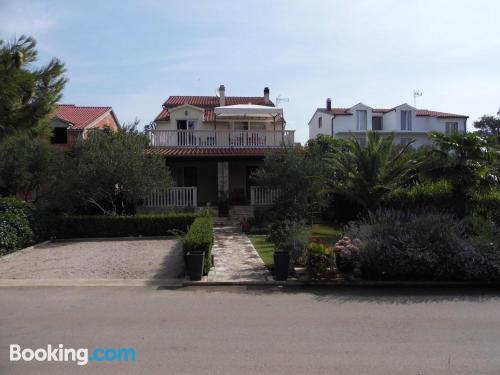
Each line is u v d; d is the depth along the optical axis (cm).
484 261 930
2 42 1005
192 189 2194
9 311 733
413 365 501
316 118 4781
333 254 1018
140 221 1764
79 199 1733
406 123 4350
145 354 533
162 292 880
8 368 494
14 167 1852
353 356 527
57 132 2567
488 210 1327
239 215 2245
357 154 1575
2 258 1264
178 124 2777
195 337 596
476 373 480
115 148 1714
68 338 593
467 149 1323
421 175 1420
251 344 568
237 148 2458
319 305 777
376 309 749
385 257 943
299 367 493
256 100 3300
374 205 1557
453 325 657
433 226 1033
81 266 1145
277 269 963
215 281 950
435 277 947
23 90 982
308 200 1895
